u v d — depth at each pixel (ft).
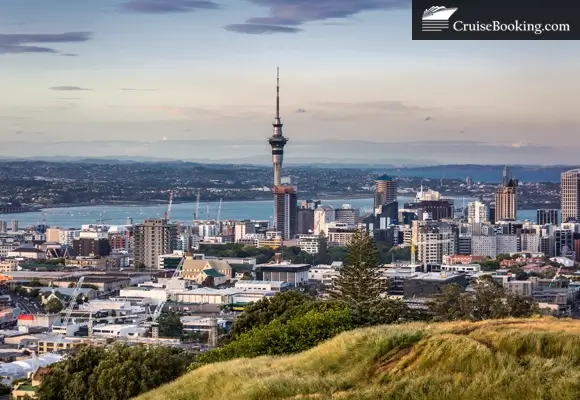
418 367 386.73
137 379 581.94
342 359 431.02
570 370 348.18
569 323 412.98
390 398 367.04
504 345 378.12
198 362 589.32
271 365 460.55
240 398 407.44
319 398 382.01
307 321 563.89
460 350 379.55
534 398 340.18
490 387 350.23
